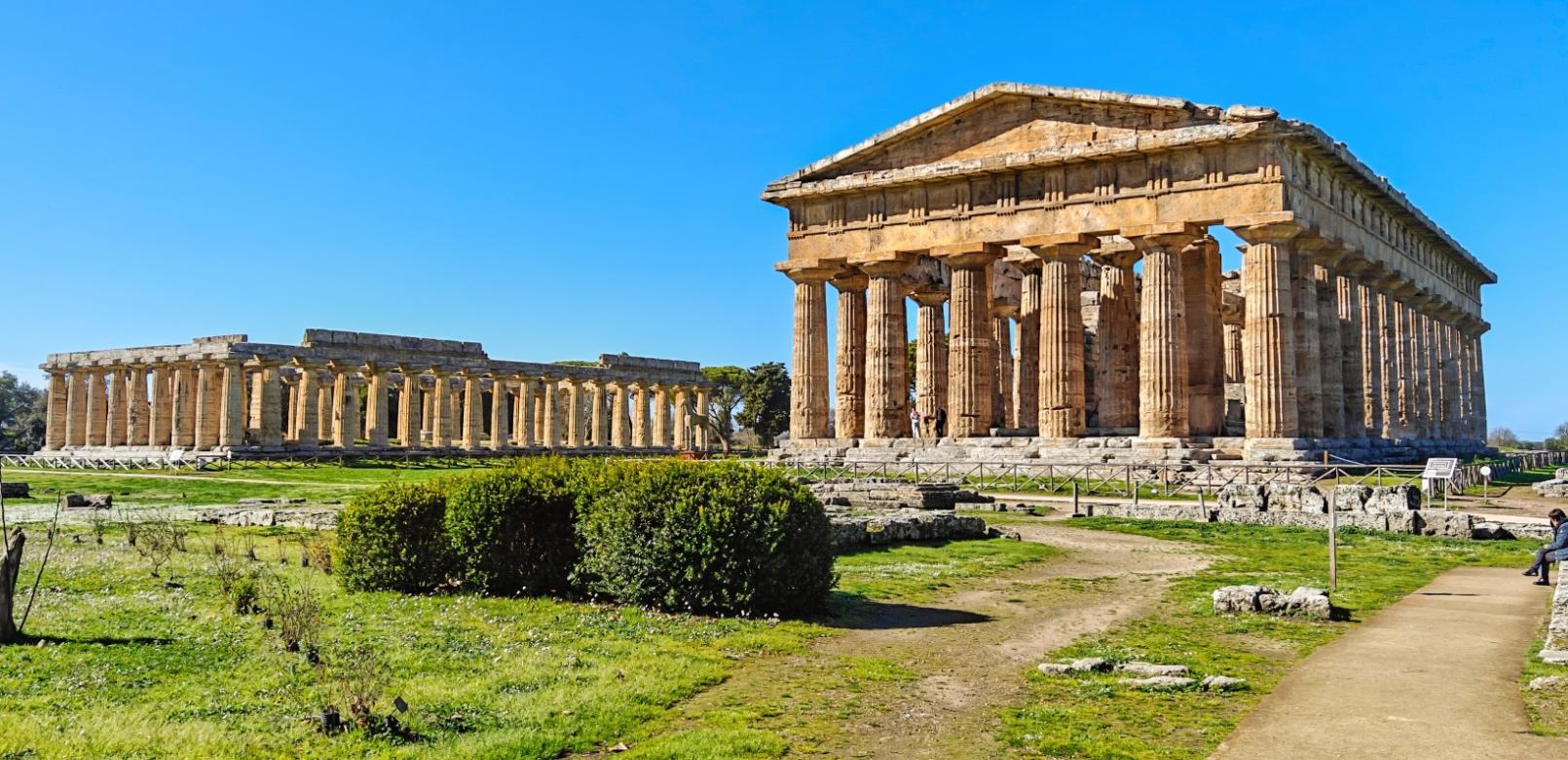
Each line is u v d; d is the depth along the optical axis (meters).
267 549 25.12
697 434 113.81
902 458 51.91
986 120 52.25
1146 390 47.59
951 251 52.44
